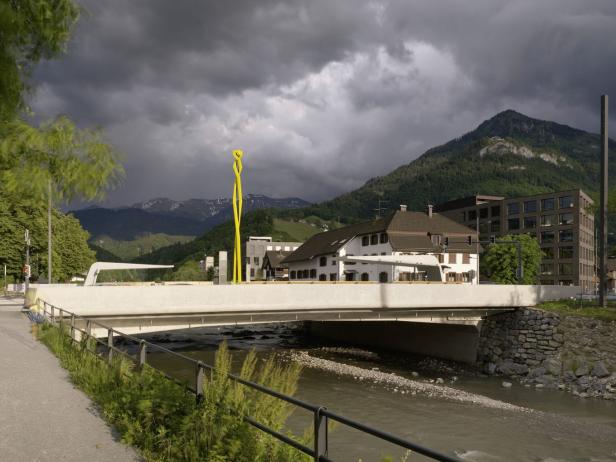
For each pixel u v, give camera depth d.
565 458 16.83
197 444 6.06
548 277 100.88
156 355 33.88
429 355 40.97
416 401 24.25
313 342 48.19
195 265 150.25
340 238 76.88
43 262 63.19
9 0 4.45
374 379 29.44
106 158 5.38
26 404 8.84
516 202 108.19
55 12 4.80
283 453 5.70
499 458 16.53
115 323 26.19
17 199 5.40
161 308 26.23
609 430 20.72
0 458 6.06
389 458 5.49
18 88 4.88
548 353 34.00
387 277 64.62
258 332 55.47
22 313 26.84
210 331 55.19
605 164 37.53
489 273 73.81
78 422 7.71
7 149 4.93
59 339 15.53
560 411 24.09
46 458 6.11
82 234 80.50
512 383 31.34
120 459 6.12
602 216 37.47
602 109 37.41
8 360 13.26
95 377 10.05
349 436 16.33
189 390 7.42
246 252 140.88
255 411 6.58
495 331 37.44
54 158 5.23
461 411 22.64
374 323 46.25
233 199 35.31
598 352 31.94
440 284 34.19
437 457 3.19
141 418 7.17
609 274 113.88
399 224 68.62
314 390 25.78
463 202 121.75
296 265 85.88
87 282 39.78
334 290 30.48
